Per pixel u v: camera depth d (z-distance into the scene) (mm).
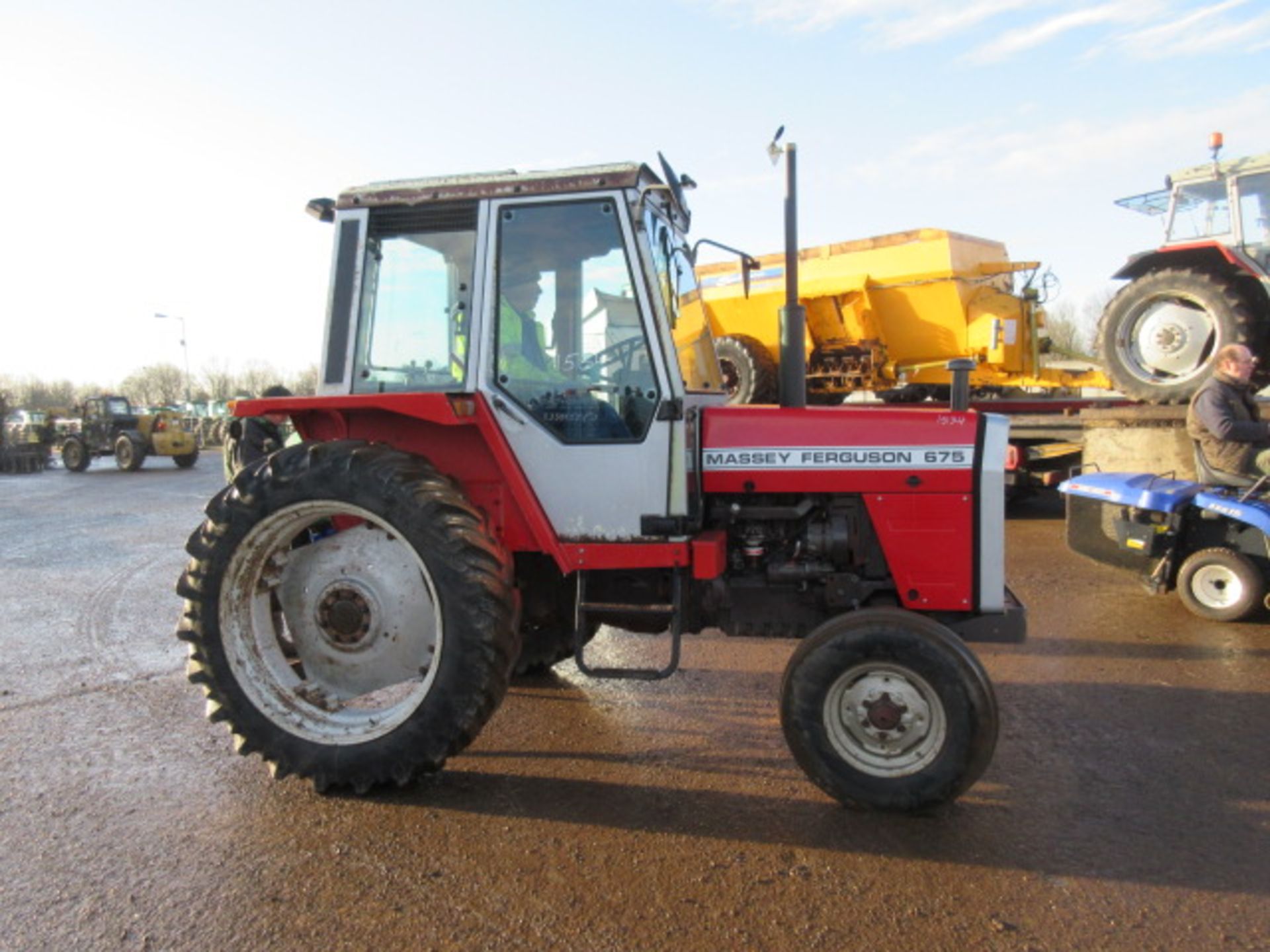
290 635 3545
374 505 3119
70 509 12594
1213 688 4219
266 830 2928
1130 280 7727
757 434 3422
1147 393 7238
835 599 3406
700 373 3768
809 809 3039
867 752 3014
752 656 4859
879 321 10445
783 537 3525
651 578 3561
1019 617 3322
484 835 2881
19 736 3773
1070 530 6102
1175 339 7086
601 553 3277
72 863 2727
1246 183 7016
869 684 3006
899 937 2311
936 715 2918
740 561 3529
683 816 3000
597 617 3678
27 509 12680
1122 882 2564
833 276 10422
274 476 3217
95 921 2418
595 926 2375
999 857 2705
